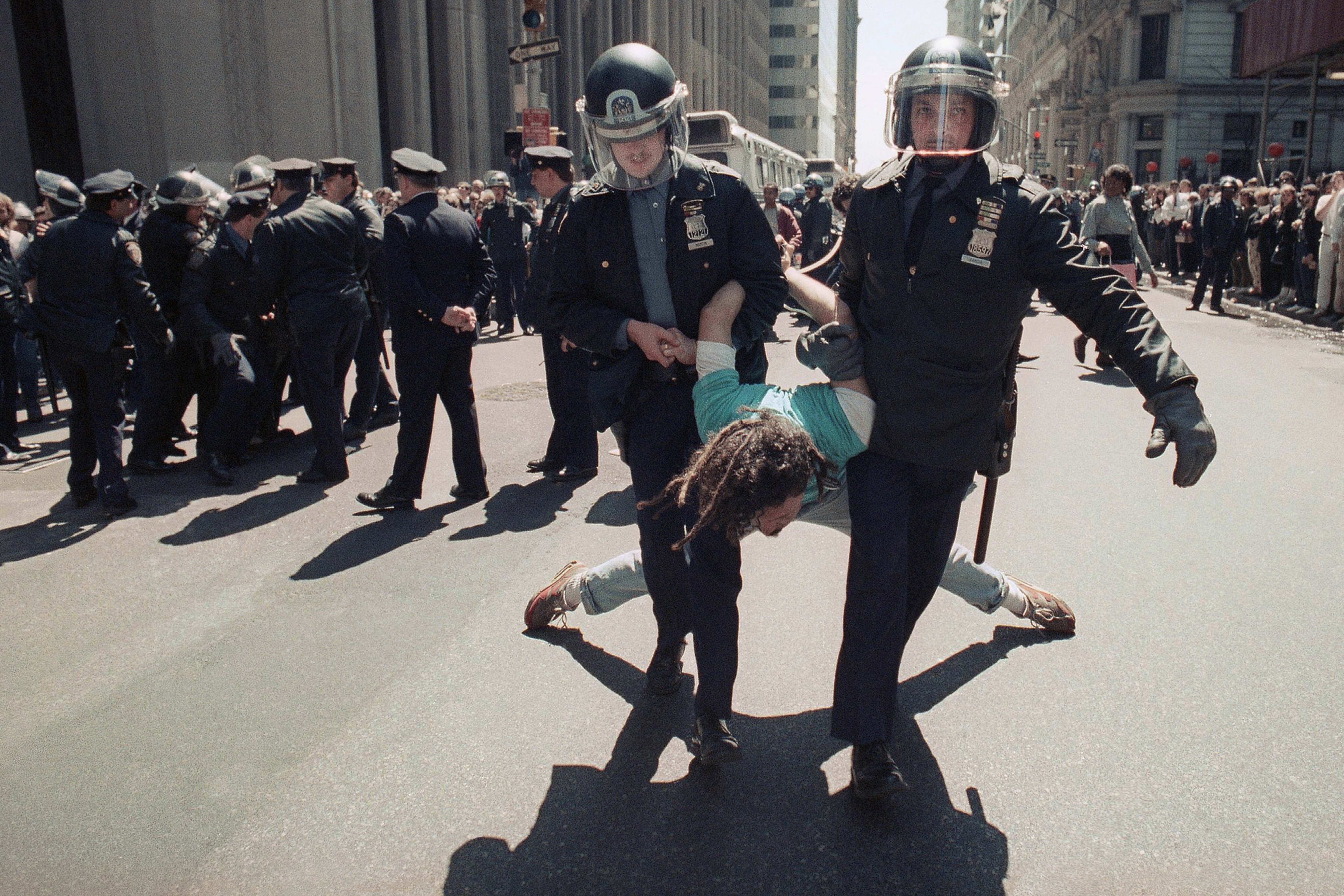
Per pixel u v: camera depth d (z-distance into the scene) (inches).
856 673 101.4
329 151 709.3
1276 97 1831.9
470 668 138.8
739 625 132.0
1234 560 173.3
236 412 241.4
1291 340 453.4
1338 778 108.0
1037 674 132.4
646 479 118.1
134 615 160.9
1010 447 108.1
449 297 208.4
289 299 228.8
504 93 1026.1
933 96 93.4
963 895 91.3
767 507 91.7
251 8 651.5
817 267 109.8
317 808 107.1
